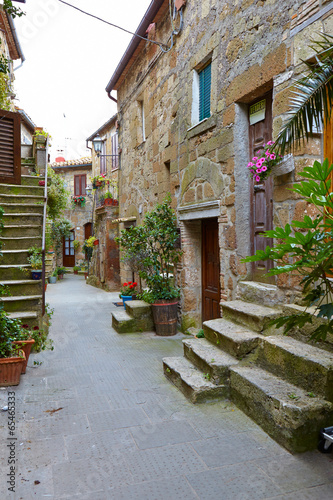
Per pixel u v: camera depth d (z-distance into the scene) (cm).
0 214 474
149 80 822
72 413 325
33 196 719
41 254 590
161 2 679
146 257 640
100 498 213
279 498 211
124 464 246
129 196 1038
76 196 2202
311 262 206
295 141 314
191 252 628
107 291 1340
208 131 529
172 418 312
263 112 430
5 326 413
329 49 242
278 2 371
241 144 456
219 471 237
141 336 611
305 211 333
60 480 229
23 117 1384
